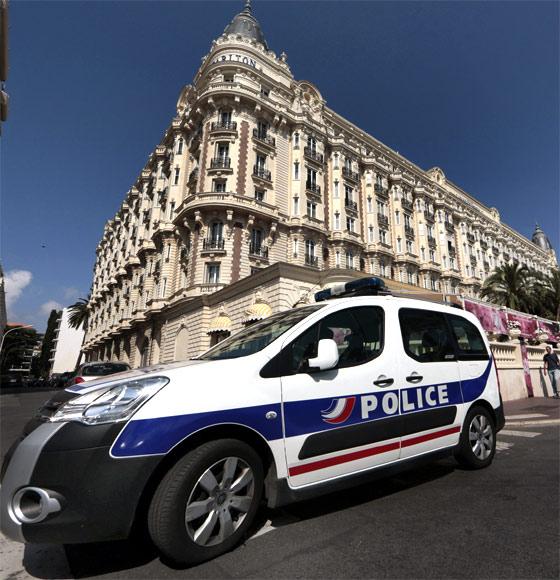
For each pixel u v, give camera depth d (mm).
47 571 2191
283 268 16672
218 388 2385
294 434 2564
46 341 89875
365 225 32688
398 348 3428
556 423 7520
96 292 55156
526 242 63031
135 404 2166
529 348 13750
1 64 10172
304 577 2027
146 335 29438
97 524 1920
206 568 2137
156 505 2064
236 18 31703
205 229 23094
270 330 3230
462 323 4418
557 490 3424
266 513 2938
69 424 2092
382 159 37062
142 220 36125
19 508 1979
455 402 3777
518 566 2127
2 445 6398
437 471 4086
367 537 2500
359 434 2869
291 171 27609
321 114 31594
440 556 2244
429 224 39281
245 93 25328
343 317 3236
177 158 29250
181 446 2266
